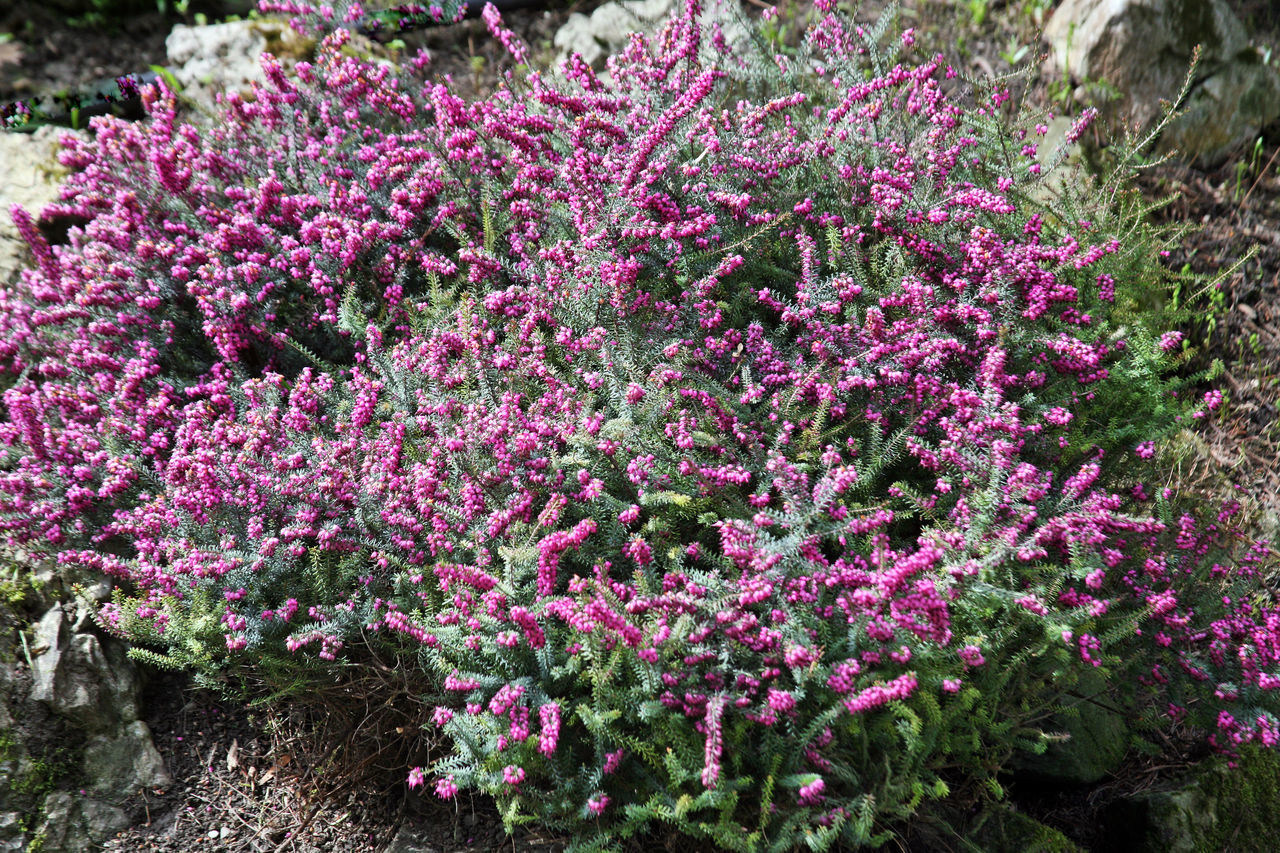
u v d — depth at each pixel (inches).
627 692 51.7
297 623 55.4
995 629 52.5
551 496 54.6
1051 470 55.9
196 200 61.7
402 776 55.7
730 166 60.4
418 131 63.4
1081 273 59.2
